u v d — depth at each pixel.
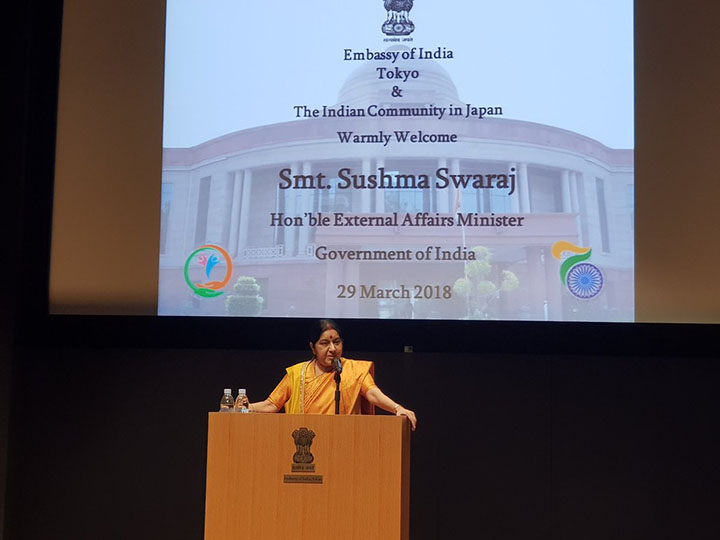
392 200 4.91
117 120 5.01
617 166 4.84
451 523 4.88
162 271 4.95
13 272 4.90
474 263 4.86
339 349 3.94
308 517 3.30
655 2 4.87
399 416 3.32
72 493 4.95
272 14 5.02
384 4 5.00
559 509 4.85
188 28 5.03
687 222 4.80
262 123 4.99
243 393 3.81
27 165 4.97
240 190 4.96
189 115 5.00
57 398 4.98
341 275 4.89
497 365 4.92
